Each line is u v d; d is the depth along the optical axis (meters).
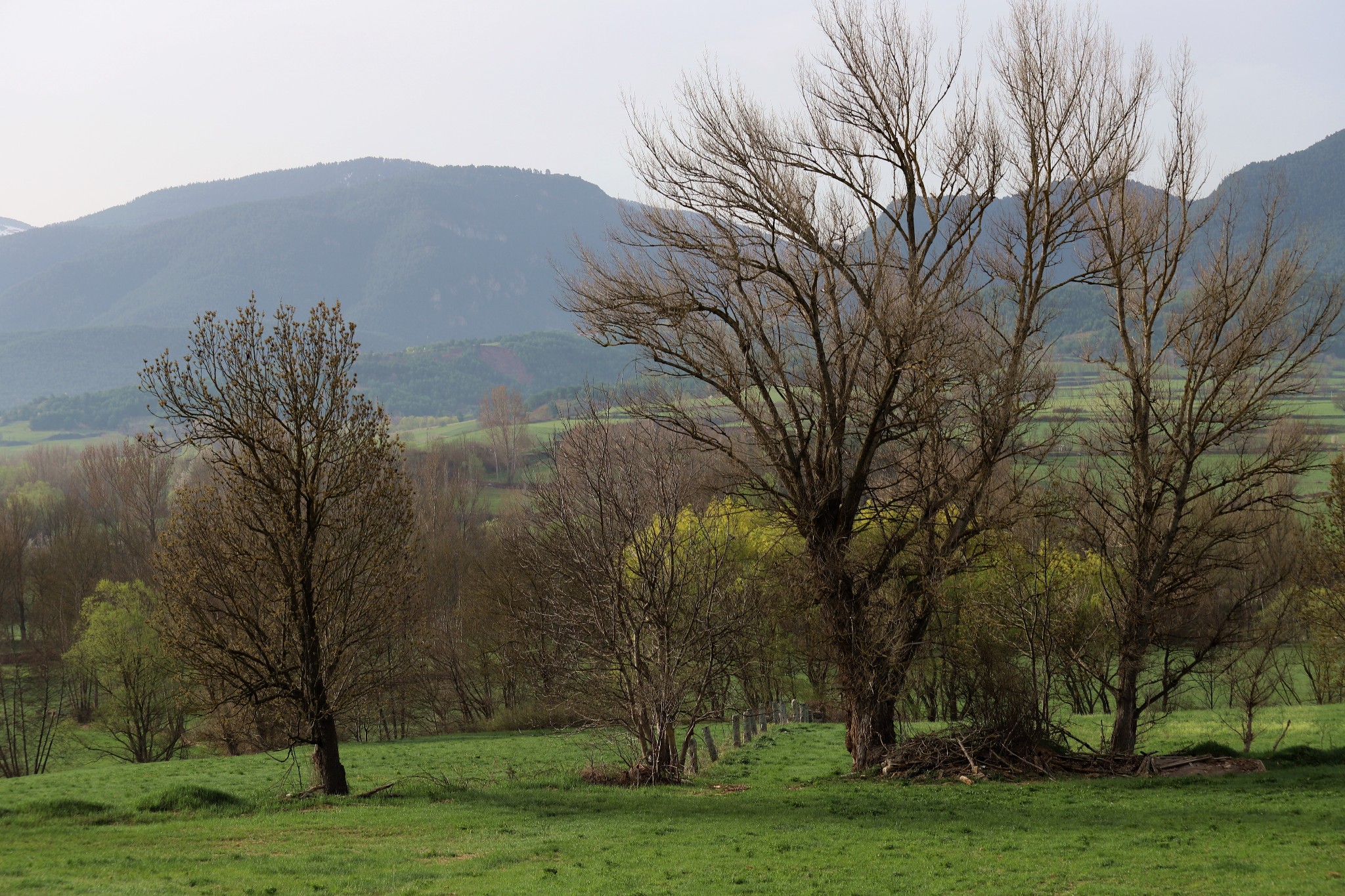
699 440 27.17
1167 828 18.64
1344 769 25.11
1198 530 29.11
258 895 14.89
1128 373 28.66
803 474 28.28
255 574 26.12
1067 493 29.67
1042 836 18.38
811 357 26.98
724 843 18.80
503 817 22.64
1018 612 29.06
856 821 20.81
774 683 54.66
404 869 16.84
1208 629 33.69
